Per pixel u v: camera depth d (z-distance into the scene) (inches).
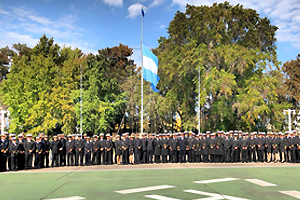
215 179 542.9
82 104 1572.3
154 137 861.2
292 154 842.2
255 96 1366.9
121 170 691.4
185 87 1546.5
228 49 1408.7
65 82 1704.0
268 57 1459.2
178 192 426.0
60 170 705.0
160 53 1668.3
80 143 810.2
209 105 1572.3
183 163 840.9
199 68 1387.8
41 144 754.8
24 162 737.6
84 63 1881.2
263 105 1347.2
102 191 441.7
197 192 425.1
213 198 385.1
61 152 800.3
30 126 1644.9
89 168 741.9
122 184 500.7
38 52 2114.9
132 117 1902.1
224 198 385.1
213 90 1371.8
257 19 1603.1
